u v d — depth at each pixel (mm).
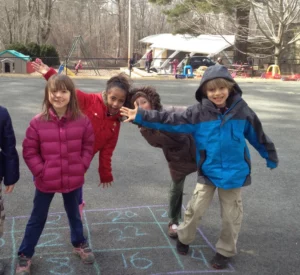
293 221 3947
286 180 5129
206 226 3738
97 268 3016
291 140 7434
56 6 44312
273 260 3223
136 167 5426
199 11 22562
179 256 3215
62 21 46375
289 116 10062
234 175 2885
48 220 3707
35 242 2930
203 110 2883
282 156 6270
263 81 20562
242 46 25281
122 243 3381
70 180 2865
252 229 3744
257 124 2971
